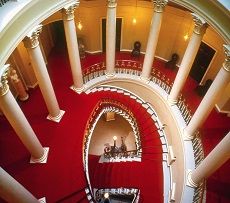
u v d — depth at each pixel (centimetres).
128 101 1719
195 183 1178
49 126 1413
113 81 1730
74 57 1393
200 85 1666
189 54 1224
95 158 1598
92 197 1177
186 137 1323
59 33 1950
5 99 895
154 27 1343
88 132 1421
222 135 1411
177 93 1442
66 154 1308
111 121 2261
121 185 1359
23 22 905
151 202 1271
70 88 1633
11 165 1256
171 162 1409
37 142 1184
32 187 1195
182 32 1656
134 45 1905
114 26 1403
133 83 1708
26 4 866
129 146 2117
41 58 1091
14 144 1334
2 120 1441
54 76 1717
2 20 795
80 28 1805
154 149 1503
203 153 1222
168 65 1806
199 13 1062
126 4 1695
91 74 1686
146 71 1608
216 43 1473
